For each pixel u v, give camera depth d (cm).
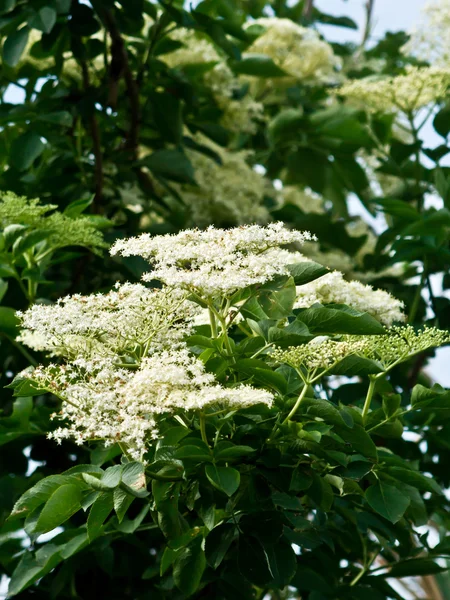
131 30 139
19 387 79
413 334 79
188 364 71
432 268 137
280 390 75
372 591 102
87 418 70
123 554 110
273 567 77
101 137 146
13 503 106
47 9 128
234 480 69
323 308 73
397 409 82
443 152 143
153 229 140
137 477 68
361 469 78
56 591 103
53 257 123
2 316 108
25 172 137
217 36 144
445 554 105
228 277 72
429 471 120
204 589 96
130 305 75
